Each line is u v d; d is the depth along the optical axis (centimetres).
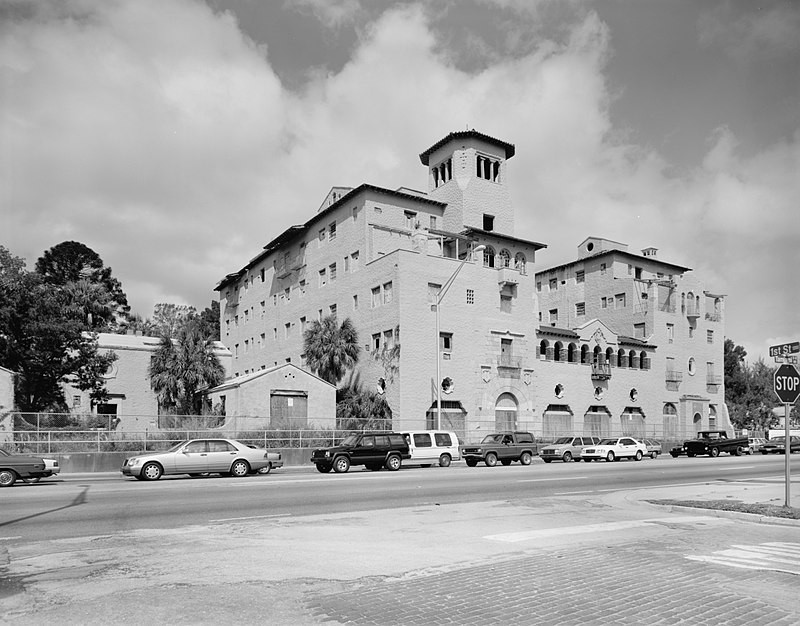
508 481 2367
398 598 757
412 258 4819
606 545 1106
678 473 2886
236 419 3841
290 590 791
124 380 5366
